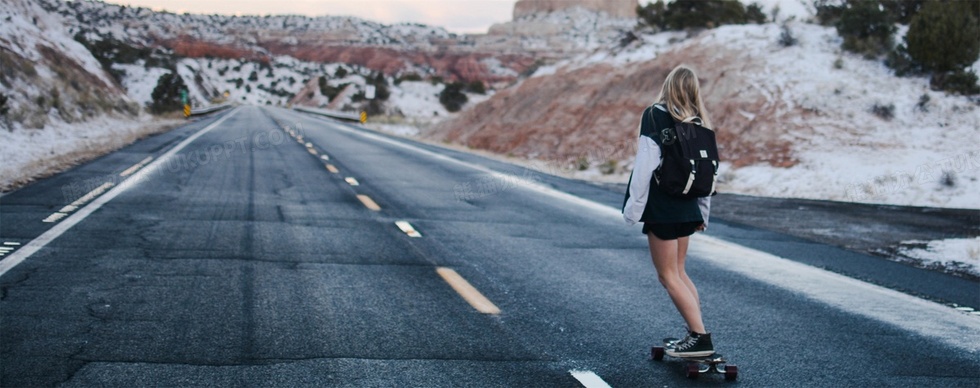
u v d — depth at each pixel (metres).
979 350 5.71
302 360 4.95
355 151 24.98
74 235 8.78
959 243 10.12
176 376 4.57
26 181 13.50
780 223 12.11
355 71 177.88
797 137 18.92
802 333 6.03
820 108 19.92
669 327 6.02
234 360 4.90
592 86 29.12
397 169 19.20
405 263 8.15
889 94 19.91
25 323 5.48
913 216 12.56
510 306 6.53
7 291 6.30
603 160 23.22
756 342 5.75
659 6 33.75
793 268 8.70
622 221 12.01
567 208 13.34
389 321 5.93
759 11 31.62
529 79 36.00
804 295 7.37
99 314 5.79
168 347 5.10
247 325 5.66
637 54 30.27
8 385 4.32
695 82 4.85
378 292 6.83
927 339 5.96
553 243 9.79
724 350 5.53
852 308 6.91
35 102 26.28
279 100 160.88
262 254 8.27
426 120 65.56
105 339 5.20
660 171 4.75
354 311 6.17
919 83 20.36
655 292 7.22
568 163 23.61
